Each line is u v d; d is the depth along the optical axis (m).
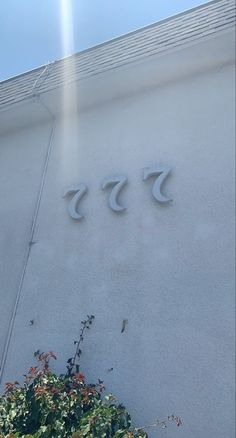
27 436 4.93
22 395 5.65
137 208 6.56
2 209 8.14
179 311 5.80
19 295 7.26
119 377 5.96
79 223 7.06
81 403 5.37
